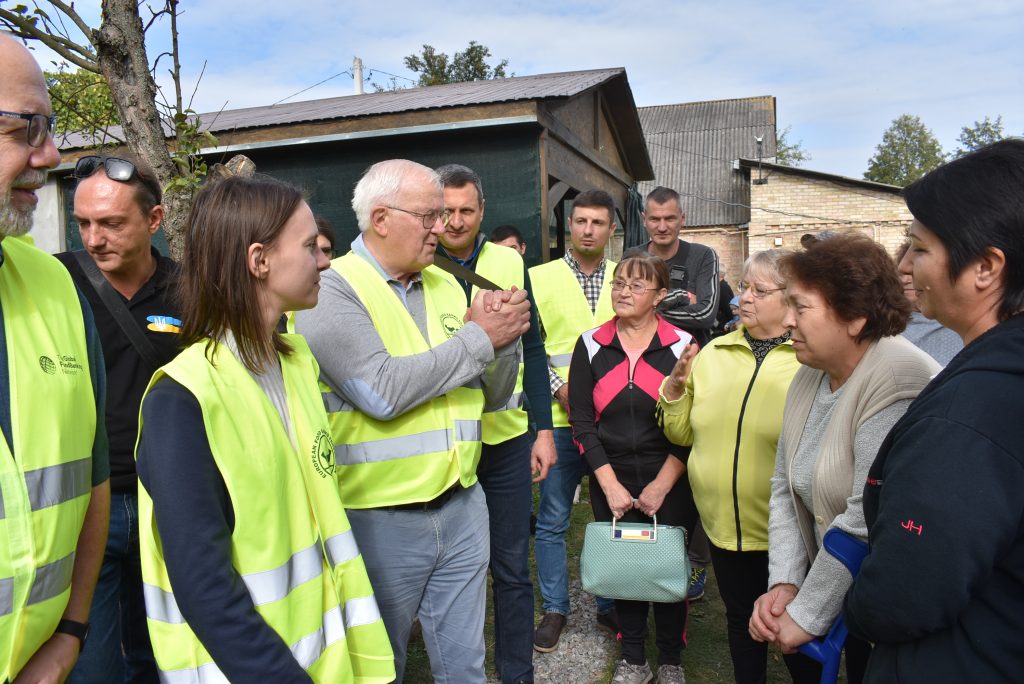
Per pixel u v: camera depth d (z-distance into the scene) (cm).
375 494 199
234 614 125
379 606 204
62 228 670
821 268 186
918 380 175
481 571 223
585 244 385
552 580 342
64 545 127
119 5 297
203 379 133
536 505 497
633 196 941
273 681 126
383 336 201
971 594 118
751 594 251
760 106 2759
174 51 334
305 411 155
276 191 145
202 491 127
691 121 2775
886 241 1878
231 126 602
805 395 211
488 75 2583
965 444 115
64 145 632
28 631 120
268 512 135
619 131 897
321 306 192
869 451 175
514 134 577
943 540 114
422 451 202
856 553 172
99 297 216
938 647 122
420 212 204
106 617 201
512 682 266
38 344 129
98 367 150
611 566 277
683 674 288
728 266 2230
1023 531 113
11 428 120
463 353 199
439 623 218
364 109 620
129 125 304
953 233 123
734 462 247
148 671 230
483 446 260
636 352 309
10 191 116
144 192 219
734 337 261
